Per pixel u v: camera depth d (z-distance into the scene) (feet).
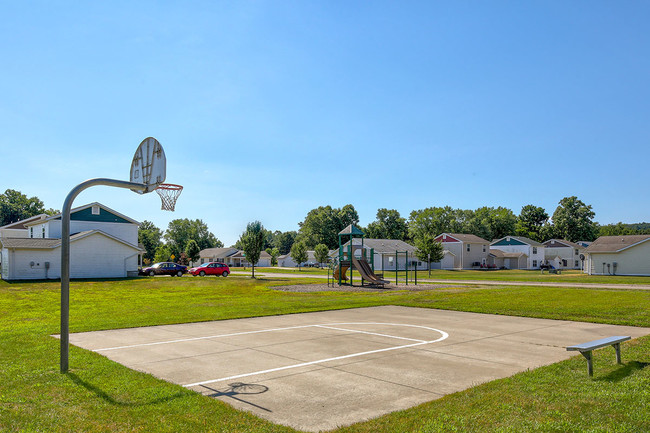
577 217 350.84
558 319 50.16
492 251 289.74
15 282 119.75
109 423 17.70
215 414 18.71
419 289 98.27
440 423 17.30
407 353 31.68
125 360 29.48
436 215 340.80
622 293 78.18
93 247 138.41
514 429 16.52
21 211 320.29
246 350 32.78
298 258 274.36
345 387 23.15
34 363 27.66
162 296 81.46
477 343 35.58
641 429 16.44
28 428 17.20
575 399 19.95
